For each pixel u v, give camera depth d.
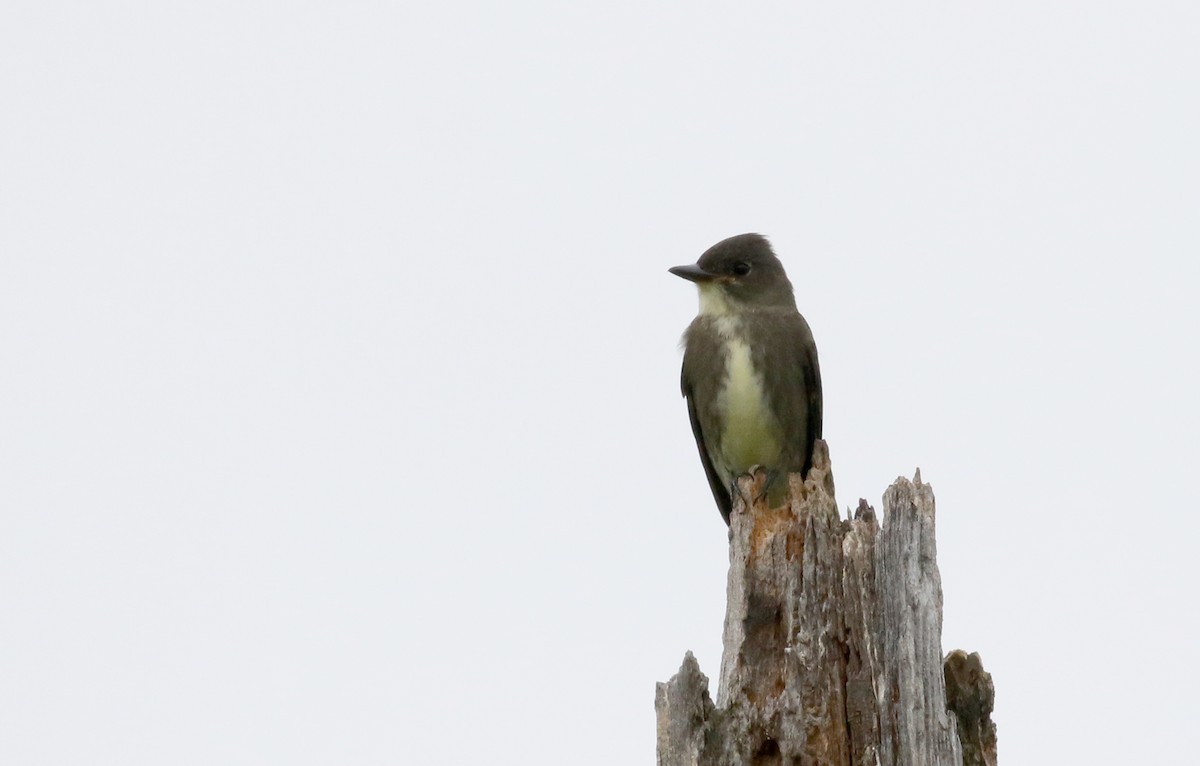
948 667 11.13
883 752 10.67
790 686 10.98
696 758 10.91
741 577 11.55
